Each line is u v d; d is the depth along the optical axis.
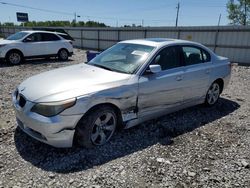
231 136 4.12
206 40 16.14
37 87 3.38
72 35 27.27
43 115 3.06
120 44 4.75
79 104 3.10
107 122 3.56
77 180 2.80
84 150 3.43
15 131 3.95
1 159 3.16
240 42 14.55
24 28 35.72
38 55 12.40
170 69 4.26
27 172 2.92
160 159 3.30
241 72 10.99
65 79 3.54
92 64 4.38
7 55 11.22
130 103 3.68
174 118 4.80
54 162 3.13
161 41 4.50
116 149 3.51
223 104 5.85
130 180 2.85
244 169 3.17
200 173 3.05
